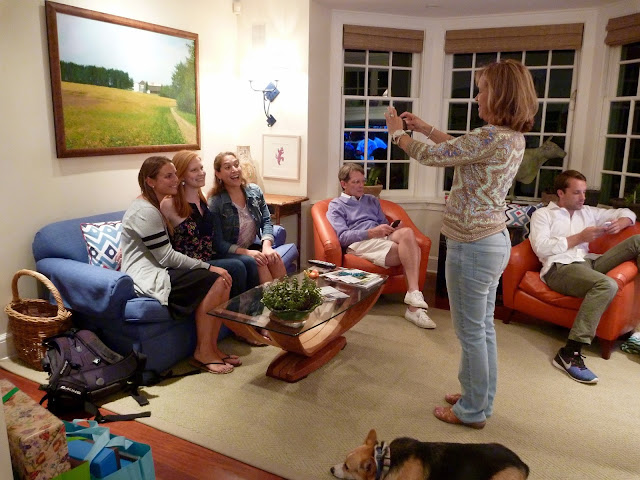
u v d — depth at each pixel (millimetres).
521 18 4273
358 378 2734
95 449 1697
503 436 2238
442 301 4004
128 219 2756
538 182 4496
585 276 2938
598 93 4117
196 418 2340
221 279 2826
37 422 1581
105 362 2488
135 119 3490
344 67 4500
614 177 4125
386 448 1755
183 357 2877
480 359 2164
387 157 4789
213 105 4203
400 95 4695
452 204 2076
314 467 2014
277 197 4242
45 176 2998
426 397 2553
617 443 2207
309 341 2777
